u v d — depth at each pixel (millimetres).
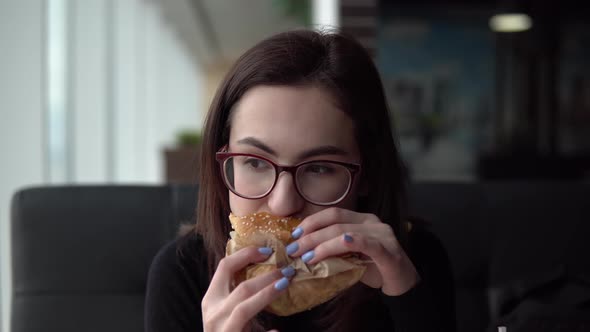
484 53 4465
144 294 1336
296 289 708
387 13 4391
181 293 949
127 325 1298
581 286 1196
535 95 4520
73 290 1312
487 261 1417
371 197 933
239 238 752
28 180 2730
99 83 5164
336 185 782
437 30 4426
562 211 1440
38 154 2791
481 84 4488
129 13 7172
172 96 12945
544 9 4414
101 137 5262
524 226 1430
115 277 1324
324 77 756
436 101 4477
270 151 755
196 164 1014
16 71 2615
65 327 1283
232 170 803
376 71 894
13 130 2629
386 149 899
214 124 870
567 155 4543
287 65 756
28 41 2688
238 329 676
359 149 832
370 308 953
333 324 888
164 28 11484
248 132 765
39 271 1307
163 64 11258
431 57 4441
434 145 4504
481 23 4445
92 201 1360
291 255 729
